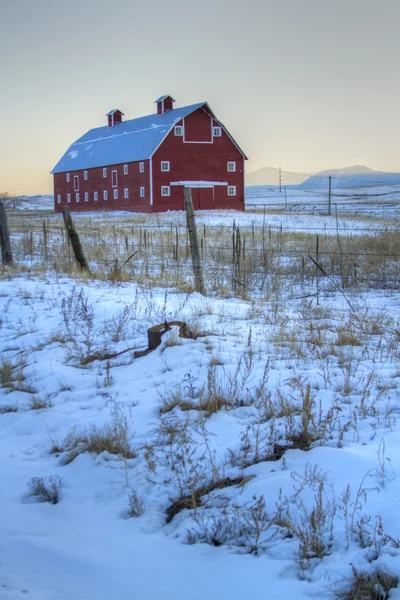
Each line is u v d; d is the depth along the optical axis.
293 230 35.69
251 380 7.51
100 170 70.75
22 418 6.88
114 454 5.80
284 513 4.46
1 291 13.43
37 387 7.79
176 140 62.91
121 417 6.61
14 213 66.12
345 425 5.95
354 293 15.26
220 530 4.34
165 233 30.88
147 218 48.19
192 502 4.86
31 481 5.33
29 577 3.77
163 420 6.40
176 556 4.11
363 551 3.92
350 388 7.10
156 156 62.03
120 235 29.58
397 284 16.67
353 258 19.97
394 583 3.63
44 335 9.96
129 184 65.81
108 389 7.63
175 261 19.81
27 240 22.17
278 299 13.76
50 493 5.14
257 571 3.87
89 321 9.97
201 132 64.00
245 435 5.63
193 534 4.38
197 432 6.08
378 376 7.62
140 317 10.89
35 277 15.79
